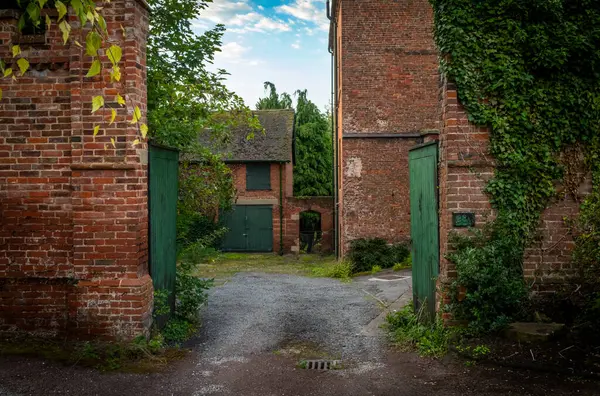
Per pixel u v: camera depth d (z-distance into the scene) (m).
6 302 6.47
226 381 5.59
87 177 6.34
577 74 6.83
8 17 6.34
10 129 6.43
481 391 5.10
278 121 28.38
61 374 5.58
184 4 9.48
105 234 6.33
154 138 8.84
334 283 14.30
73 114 6.33
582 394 4.89
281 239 25.88
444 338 6.51
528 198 6.79
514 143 6.75
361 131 17.47
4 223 6.43
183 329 7.58
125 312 6.33
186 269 8.73
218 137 10.73
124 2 6.30
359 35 17.39
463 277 6.46
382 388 5.36
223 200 11.68
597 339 6.00
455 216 6.73
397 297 11.05
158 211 7.12
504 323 6.42
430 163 7.39
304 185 33.88
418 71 17.41
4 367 5.67
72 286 6.35
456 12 6.72
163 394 5.19
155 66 9.15
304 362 6.22
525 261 6.81
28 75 6.43
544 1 6.55
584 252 6.66
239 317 9.04
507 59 6.72
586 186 6.82
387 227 17.55
